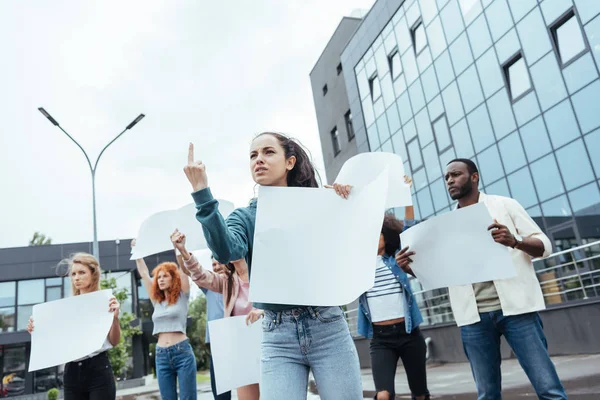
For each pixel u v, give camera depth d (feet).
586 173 35.76
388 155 11.93
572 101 36.86
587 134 35.68
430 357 34.71
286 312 6.75
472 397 18.07
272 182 7.17
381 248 12.89
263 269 6.41
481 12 45.60
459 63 48.70
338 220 6.70
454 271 9.00
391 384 12.09
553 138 38.40
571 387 16.40
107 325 11.50
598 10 34.88
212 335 12.10
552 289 34.91
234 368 11.97
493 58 44.32
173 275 15.44
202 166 6.22
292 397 6.52
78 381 11.73
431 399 19.01
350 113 74.64
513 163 42.24
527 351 9.14
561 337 25.61
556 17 38.14
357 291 6.14
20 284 81.87
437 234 9.09
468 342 9.95
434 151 52.70
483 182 45.75
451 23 49.78
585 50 35.88
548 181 38.81
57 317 11.51
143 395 54.90
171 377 15.15
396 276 12.59
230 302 13.26
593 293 32.81
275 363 6.70
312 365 6.81
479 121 46.11
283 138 7.40
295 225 6.64
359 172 11.71
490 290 9.71
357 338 41.60
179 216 14.46
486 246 8.71
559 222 37.81
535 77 40.04
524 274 9.40
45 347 11.23
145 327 86.63
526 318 9.22
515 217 9.85
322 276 6.42
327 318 6.77
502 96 43.34
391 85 61.05
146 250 14.44
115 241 87.51
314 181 7.77
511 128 42.42
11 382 77.61
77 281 12.90
